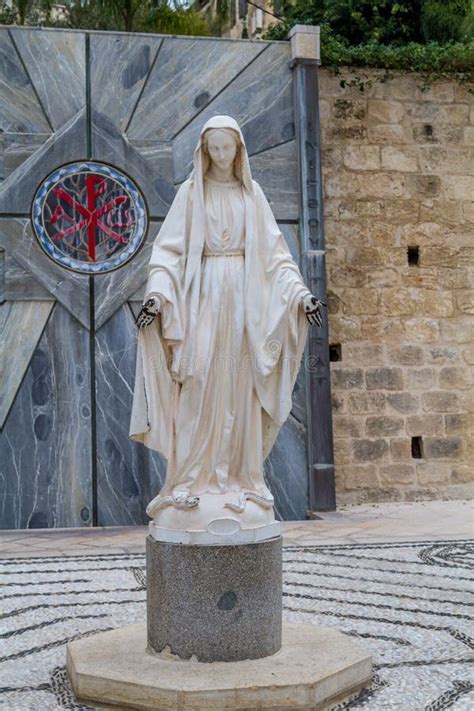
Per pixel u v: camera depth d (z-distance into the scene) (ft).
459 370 38.75
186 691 12.67
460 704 13.20
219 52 34.19
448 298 38.88
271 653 14.30
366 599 20.10
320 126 38.09
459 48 38.75
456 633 17.17
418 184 38.96
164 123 33.60
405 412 38.14
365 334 38.11
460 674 14.64
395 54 38.45
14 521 31.71
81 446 32.22
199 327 15.10
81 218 32.73
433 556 25.30
